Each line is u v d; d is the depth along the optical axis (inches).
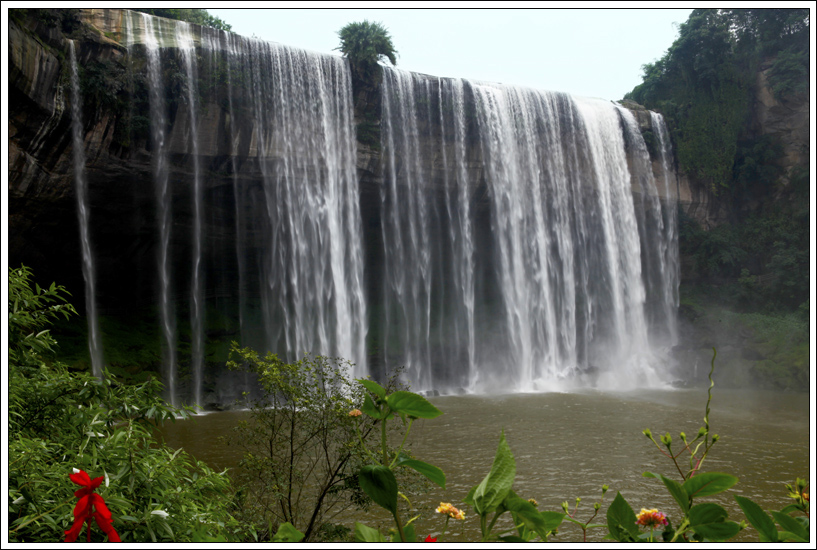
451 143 1203.2
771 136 1425.9
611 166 1369.3
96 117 853.8
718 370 1207.6
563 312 1322.6
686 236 1435.8
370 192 1204.5
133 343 1045.2
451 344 1299.2
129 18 900.0
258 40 1021.2
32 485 148.6
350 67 1114.1
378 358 1251.2
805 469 514.6
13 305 197.6
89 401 193.5
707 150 1444.4
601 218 1344.7
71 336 983.0
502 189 1251.8
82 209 932.0
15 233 899.4
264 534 253.3
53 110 790.5
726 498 434.9
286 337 1121.4
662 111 1486.2
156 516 153.2
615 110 1389.0
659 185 1432.1
